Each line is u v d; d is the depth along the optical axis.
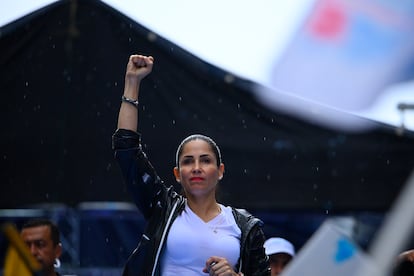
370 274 2.70
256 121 12.79
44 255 10.73
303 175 12.89
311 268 3.28
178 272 7.66
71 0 12.17
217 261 7.37
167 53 12.48
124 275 7.93
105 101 12.59
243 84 12.68
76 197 12.62
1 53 12.31
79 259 16.00
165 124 12.74
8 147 12.70
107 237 16.16
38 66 12.47
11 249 5.34
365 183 12.92
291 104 12.70
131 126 8.22
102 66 12.51
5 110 12.62
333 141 12.84
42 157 12.70
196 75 12.59
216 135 12.78
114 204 13.73
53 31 12.28
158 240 7.79
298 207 12.88
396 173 12.94
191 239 7.68
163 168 12.71
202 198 7.98
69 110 12.62
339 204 12.91
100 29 12.34
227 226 7.89
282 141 12.83
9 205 12.72
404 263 8.25
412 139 12.84
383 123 12.90
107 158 12.60
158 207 8.06
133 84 8.36
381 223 14.20
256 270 7.90
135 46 12.43
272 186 12.86
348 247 3.25
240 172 12.84
